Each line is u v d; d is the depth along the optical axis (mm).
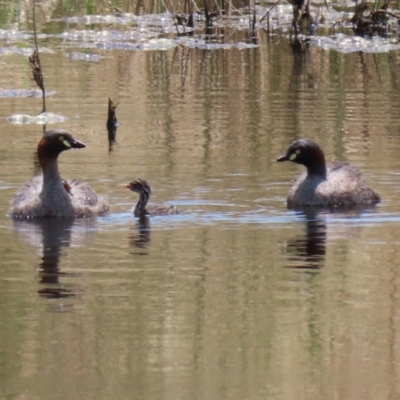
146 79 26844
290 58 29906
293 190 16609
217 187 17250
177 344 10656
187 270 13078
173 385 9656
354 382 9703
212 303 11836
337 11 37656
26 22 35406
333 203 16406
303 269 13125
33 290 12305
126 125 21828
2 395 9516
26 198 16109
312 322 11211
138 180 15992
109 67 28469
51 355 10383
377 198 16812
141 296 12078
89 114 22906
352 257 13609
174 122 22062
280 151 19516
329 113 22719
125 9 37781
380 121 21891
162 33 33812
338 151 19469
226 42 32469
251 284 12492
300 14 34656
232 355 10336
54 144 16016
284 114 22672
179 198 16656
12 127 21828
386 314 11453
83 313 11539
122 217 15812
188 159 18984
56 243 14336
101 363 10180
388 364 10109
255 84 26156
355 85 26000
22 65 28422
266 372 9938
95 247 14141
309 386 9656
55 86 25938
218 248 14055
